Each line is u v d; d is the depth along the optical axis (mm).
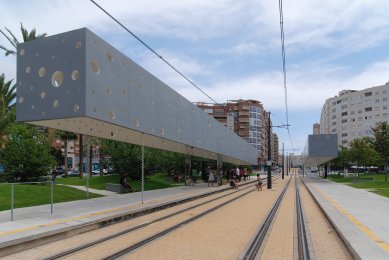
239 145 58688
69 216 13953
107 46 17125
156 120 22906
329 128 163500
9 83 36469
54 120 17109
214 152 40562
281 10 14391
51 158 27469
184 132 28891
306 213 18094
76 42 15523
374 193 28688
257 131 144250
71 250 9766
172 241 11102
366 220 13805
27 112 16281
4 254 9352
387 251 8586
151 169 36156
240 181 53500
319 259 9031
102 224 13672
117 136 23969
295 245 10602
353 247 9047
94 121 18062
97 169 91500
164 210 19016
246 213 18047
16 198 18047
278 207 20844
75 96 15352
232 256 9312
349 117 148625
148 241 11031
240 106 142375
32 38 37781
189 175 42844
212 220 15617
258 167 130875
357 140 60406
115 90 17750
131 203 19094
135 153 33625
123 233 12367
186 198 23422
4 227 11438
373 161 58031
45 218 13422
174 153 45344
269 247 10359
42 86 16062
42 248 10133
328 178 69438
